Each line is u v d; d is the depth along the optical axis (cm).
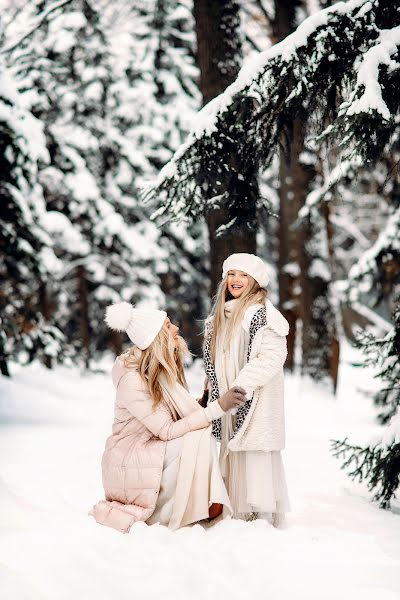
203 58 830
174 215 601
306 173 1556
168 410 449
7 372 1221
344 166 918
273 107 550
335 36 518
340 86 536
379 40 513
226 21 827
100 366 1873
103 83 1766
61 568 338
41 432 914
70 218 1719
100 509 432
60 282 1803
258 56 538
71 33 1683
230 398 437
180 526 429
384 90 488
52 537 385
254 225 636
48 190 1641
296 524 486
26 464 675
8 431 909
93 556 360
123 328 451
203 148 566
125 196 1811
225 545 395
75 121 1738
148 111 1830
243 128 564
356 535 445
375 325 2356
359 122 467
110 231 1730
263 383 443
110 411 1163
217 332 475
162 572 350
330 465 772
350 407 1452
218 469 438
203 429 440
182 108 1858
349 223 2675
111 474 439
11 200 1070
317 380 1538
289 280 1905
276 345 451
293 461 794
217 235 637
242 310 464
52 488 561
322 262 1573
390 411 1002
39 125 1109
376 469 544
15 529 405
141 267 1848
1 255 1164
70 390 1311
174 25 1908
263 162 586
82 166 1634
